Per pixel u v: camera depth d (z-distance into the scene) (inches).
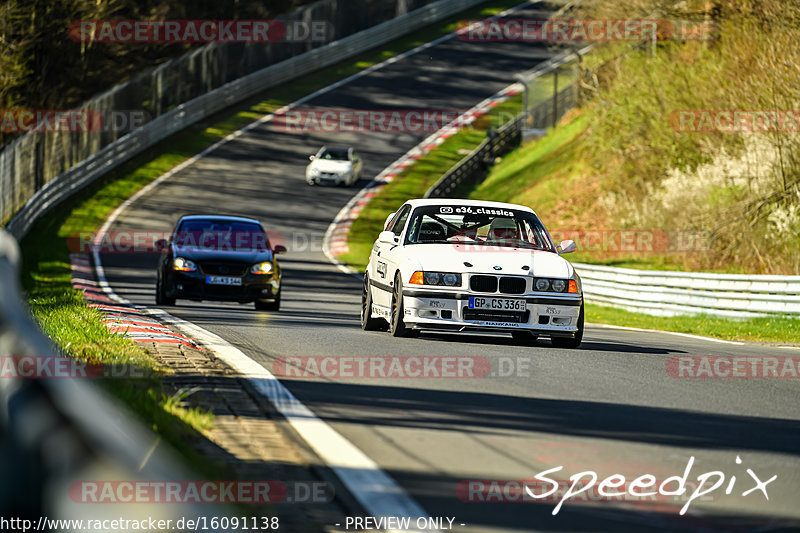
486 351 1503.4
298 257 4766.2
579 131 6318.9
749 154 3843.5
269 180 6707.7
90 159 6190.9
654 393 1170.0
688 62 4382.4
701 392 1207.6
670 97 4343.0
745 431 942.4
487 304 1616.6
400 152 7495.1
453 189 6279.5
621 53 5078.7
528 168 6289.4
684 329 2522.1
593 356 1540.4
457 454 779.4
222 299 2422.5
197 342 1481.3
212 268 2415.1
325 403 989.2
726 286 2738.7
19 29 6082.7
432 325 1621.6
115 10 6840.6
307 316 2327.8
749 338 2252.7
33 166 5285.4
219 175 6717.5
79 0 6456.7
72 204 5708.7
